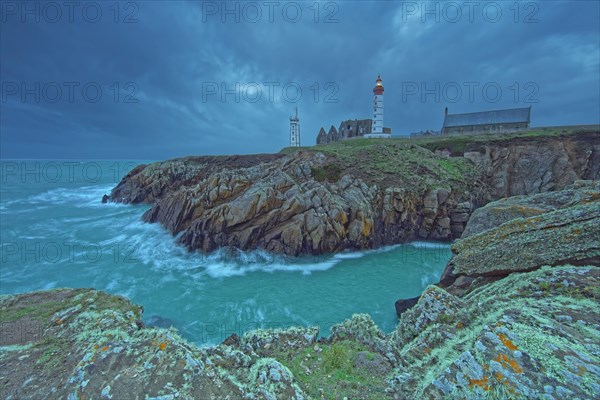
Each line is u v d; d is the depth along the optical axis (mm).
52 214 39281
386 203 29984
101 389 5074
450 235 30875
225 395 5078
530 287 8586
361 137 66750
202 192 29922
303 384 6246
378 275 21875
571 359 4910
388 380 6316
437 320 8711
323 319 15906
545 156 40375
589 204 11602
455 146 46969
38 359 6629
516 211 15047
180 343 6234
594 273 8266
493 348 5355
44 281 20266
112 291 19016
